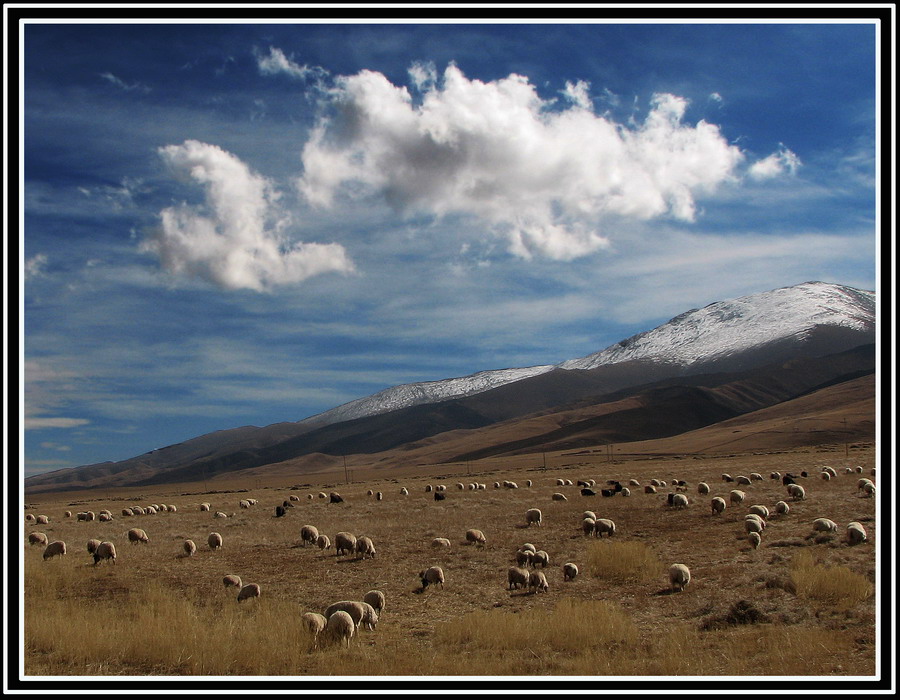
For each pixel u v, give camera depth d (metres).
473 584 25.02
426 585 24.67
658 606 20.72
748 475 67.12
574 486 71.50
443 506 53.38
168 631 17.55
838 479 54.94
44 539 40.41
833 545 26.36
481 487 76.31
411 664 15.39
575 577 25.16
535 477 99.69
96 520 59.34
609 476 84.50
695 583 22.77
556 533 35.56
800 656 14.82
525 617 19.30
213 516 56.44
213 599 23.78
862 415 191.38
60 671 15.49
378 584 25.64
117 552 35.12
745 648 15.79
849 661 14.26
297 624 17.94
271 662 15.84
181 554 34.19
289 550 34.50
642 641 17.05
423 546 33.59
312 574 28.12
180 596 24.52
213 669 15.36
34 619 19.19
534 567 27.36
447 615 20.97
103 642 17.11
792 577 20.66
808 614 18.11
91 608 22.27
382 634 18.70
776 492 48.00
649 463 118.81
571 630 17.31
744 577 22.52
